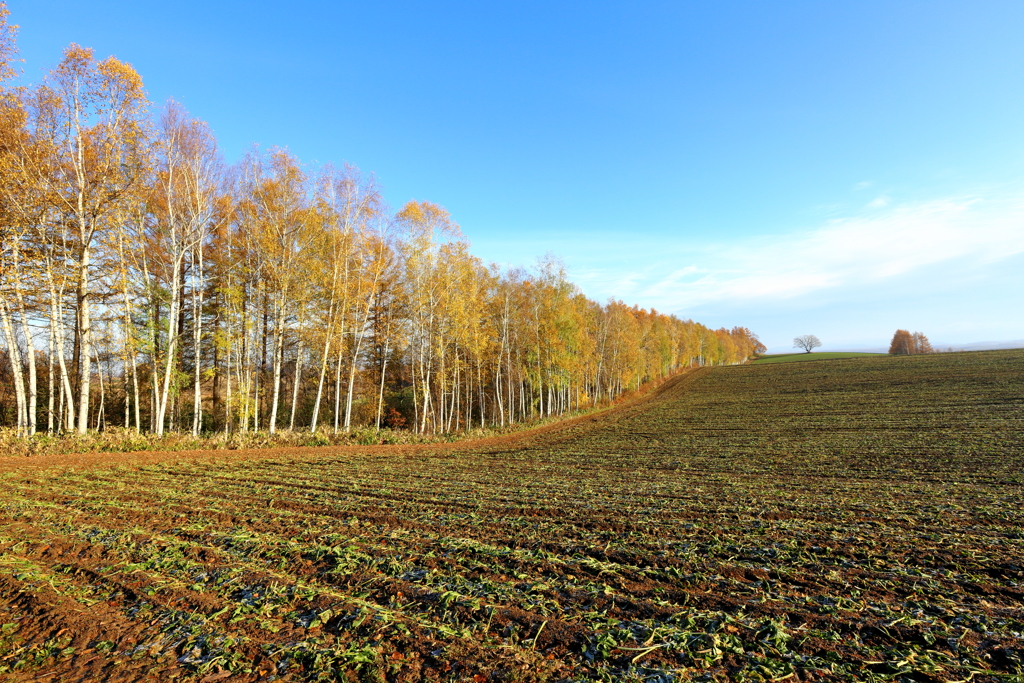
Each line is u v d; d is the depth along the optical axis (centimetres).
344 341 3038
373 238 2752
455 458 1956
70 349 2411
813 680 369
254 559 668
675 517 910
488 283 3722
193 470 1445
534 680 377
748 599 526
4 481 1193
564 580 588
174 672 399
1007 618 466
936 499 1041
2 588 574
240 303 2434
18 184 1648
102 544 724
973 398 3697
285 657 418
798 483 1298
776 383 6525
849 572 604
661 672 382
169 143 1991
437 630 461
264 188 2334
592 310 5344
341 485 1259
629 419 3975
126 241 1988
